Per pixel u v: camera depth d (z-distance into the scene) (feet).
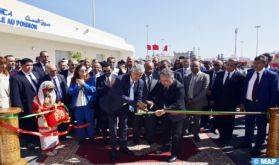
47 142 14.29
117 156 14.49
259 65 14.07
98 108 17.79
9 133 11.69
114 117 13.89
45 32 37.04
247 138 15.71
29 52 40.55
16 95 14.94
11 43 36.04
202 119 20.74
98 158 14.25
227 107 16.42
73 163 13.61
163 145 15.25
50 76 16.07
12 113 11.63
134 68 13.29
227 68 16.51
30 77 16.14
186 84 16.81
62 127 17.31
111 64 19.77
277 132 12.43
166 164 13.34
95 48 75.66
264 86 13.97
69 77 18.70
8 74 15.57
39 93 14.29
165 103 14.35
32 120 16.03
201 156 14.47
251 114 14.19
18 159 12.21
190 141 17.20
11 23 28.84
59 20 43.29
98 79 16.81
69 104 17.81
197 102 16.49
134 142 16.76
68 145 16.52
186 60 19.85
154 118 16.17
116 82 13.79
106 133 17.03
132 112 15.84
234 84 16.16
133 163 13.52
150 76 17.11
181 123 13.69
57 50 50.93
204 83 16.34
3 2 28.07
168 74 13.12
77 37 49.65
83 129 16.51
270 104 13.89
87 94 16.35
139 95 14.79
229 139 16.93
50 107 14.29
